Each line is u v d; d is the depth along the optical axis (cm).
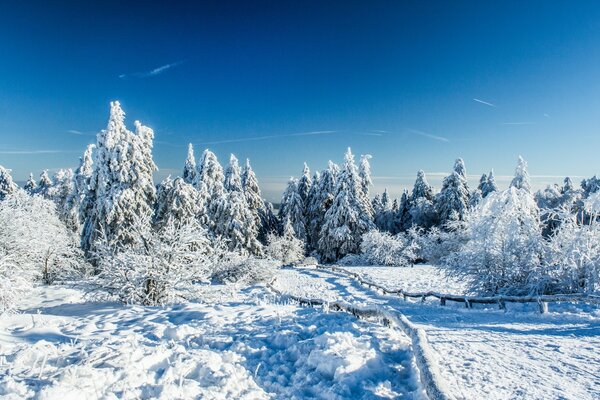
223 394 462
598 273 1407
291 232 4681
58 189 4038
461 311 1384
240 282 2355
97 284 1409
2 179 4516
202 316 1011
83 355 540
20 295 1303
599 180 4447
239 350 673
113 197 2306
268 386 524
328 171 5053
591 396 502
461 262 1797
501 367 622
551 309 1204
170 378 482
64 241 2216
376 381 532
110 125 2381
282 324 891
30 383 430
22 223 1811
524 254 1622
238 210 3594
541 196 3950
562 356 687
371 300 1955
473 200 4634
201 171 4234
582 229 1494
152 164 2609
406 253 3791
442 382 455
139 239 1542
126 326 925
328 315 1006
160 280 1348
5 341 735
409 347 678
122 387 439
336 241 4394
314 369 574
